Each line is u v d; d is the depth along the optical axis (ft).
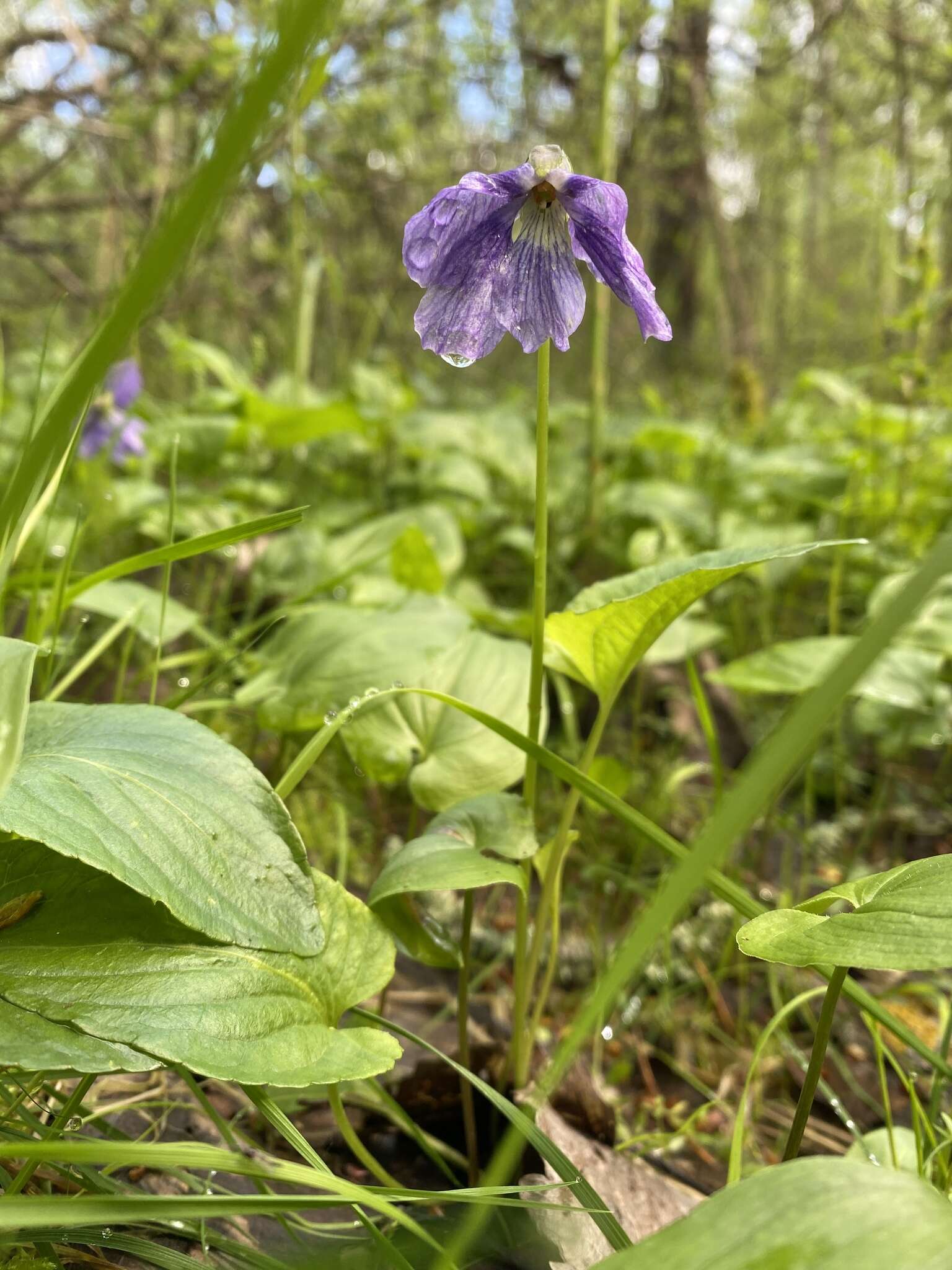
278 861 0.32
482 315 0.37
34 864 0.32
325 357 2.11
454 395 2.07
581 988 0.62
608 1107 0.46
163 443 1.12
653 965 0.62
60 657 0.61
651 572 0.38
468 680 0.54
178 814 0.31
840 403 1.67
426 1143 0.40
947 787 0.90
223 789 0.33
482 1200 0.29
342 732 0.52
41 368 0.41
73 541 0.48
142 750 0.33
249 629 0.70
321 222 1.83
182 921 0.29
